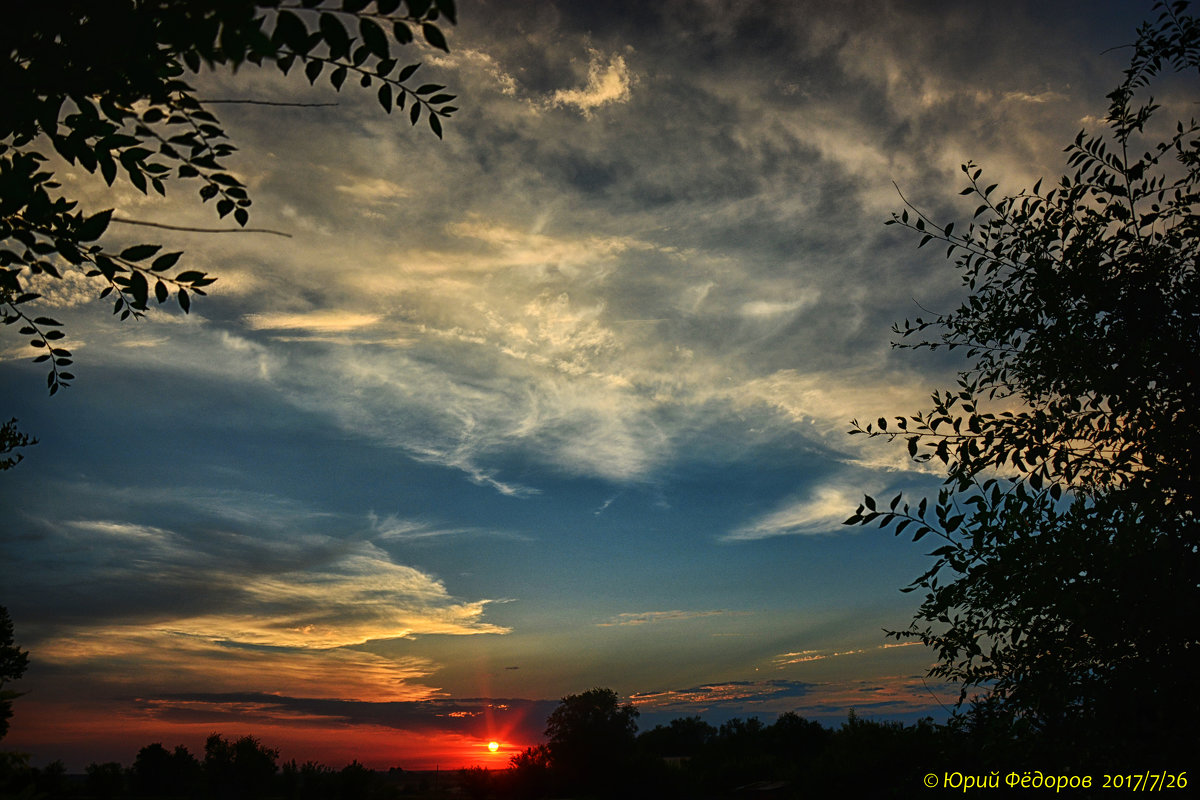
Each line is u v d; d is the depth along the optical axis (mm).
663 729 63656
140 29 2506
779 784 29891
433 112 3137
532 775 43969
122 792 35156
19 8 2467
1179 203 5184
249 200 3379
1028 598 4797
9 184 2873
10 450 7402
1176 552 4262
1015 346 5633
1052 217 5457
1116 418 4781
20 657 17828
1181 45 5125
